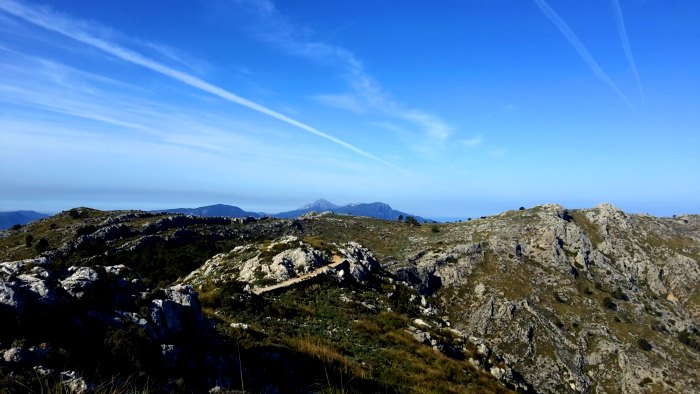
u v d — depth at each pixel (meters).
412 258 111.25
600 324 92.12
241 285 37.84
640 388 76.81
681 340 92.19
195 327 16.00
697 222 164.38
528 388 34.72
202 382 13.35
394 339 30.00
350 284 44.81
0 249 88.94
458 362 29.36
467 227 139.12
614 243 130.00
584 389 76.06
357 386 18.50
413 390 20.73
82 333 11.72
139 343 12.41
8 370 9.05
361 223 154.00
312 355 20.73
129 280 15.54
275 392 15.27
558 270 111.44
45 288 12.07
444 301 98.69
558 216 136.00
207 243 99.25
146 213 116.19
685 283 116.81
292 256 47.09
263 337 21.66
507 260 112.81
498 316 91.19
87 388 9.41
